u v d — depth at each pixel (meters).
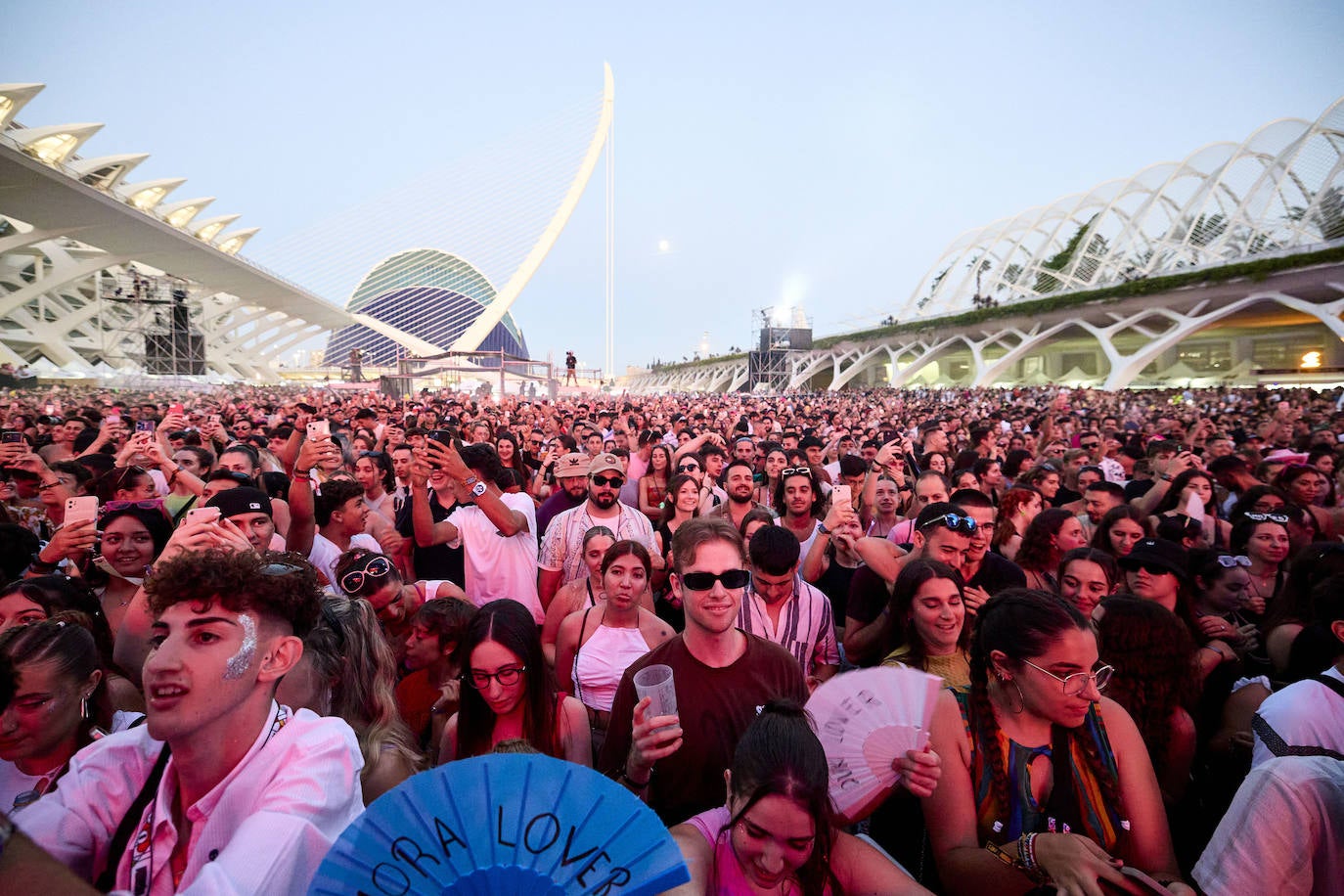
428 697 3.14
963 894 1.87
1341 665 2.21
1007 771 1.99
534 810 1.27
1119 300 54.47
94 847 1.46
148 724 1.40
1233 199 73.81
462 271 121.94
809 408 26.45
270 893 1.29
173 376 43.81
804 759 1.56
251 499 3.42
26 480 5.33
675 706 2.07
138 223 51.34
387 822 1.24
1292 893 1.57
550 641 3.89
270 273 69.94
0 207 46.41
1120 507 4.48
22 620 2.48
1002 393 42.78
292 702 2.27
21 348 58.12
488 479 4.56
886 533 5.62
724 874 1.69
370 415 11.27
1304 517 4.80
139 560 3.25
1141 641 2.72
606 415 17.42
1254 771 1.70
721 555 2.43
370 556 3.27
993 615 2.05
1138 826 1.91
